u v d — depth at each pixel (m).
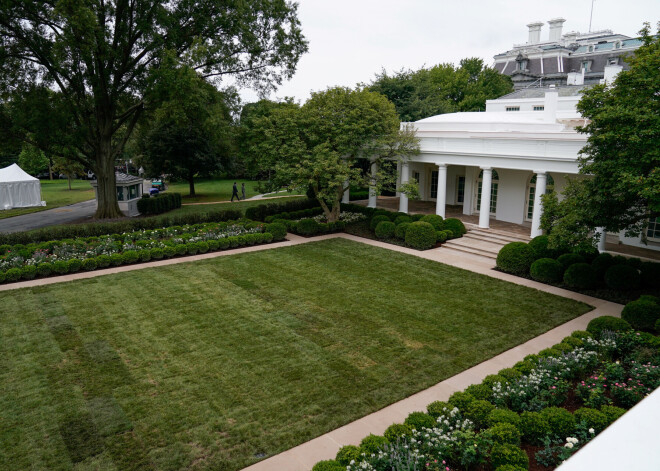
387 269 18.25
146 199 32.50
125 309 13.95
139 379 10.08
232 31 26.91
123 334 12.25
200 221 25.66
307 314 13.70
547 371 9.27
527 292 15.67
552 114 23.67
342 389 9.76
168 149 40.09
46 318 13.24
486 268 18.38
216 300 14.76
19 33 23.44
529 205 23.48
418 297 15.17
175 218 24.88
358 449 7.14
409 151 24.14
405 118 40.81
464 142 22.16
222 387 9.79
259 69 30.27
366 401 9.33
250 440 8.12
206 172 43.78
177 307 14.15
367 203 30.92
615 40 71.88
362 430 8.43
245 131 32.50
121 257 18.45
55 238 21.44
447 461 7.26
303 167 23.75
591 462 1.52
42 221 29.98
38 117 24.11
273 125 25.06
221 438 8.18
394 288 16.03
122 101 28.64
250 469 7.43
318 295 15.30
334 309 14.10
